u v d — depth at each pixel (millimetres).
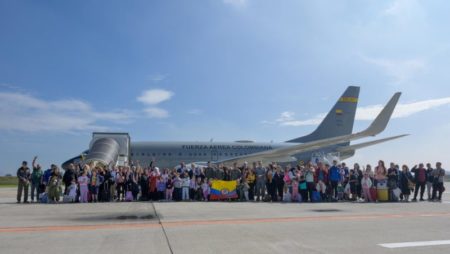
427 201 19000
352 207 15141
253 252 6699
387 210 13797
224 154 34156
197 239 7867
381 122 23844
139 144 33312
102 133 30656
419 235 8312
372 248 7012
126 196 18984
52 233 8664
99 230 9047
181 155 33281
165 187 19469
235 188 19422
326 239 7863
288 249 6934
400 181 19625
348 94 38219
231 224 9984
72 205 16266
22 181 17953
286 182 19062
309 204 16797
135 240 7781
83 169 18938
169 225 9812
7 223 10328
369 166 19125
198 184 19594
